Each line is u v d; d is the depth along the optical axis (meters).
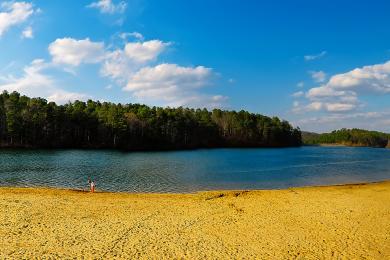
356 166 72.94
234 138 173.50
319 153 128.00
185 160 77.75
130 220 20.78
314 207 25.97
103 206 24.55
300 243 17.55
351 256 15.96
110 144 123.25
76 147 118.81
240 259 15.08
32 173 47.28
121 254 14.98
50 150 99.44
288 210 24.83
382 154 128.75
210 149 142.00
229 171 56.75
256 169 61.25
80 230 18.19
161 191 36.72
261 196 30.75
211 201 27.95
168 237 17.69
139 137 131.00
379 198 30.50
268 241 17.72
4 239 16.06
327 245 17.38
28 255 14.22
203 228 19.62
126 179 44.50
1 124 108.88
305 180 48.47
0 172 47.53
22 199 25.47
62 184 39.31
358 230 20.06
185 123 151.00
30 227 18.27
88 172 50.31
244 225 20.56
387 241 18.19
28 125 110.00
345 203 27.72
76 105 147.62
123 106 160.75
